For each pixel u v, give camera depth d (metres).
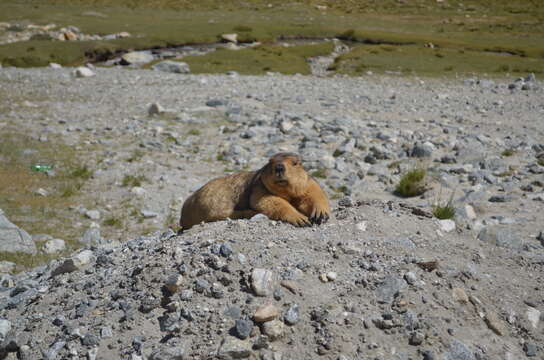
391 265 6.59
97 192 14.48
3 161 16.30
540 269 7.18
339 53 48.03
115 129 20.22
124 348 5.80
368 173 14.76
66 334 6.17
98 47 43.38
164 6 78.50
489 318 6.08
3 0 73.00
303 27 57.25
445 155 15.68
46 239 11.57
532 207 11.02
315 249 6.81
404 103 25.55
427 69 39.12
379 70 38.72
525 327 6.10
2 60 39.12
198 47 47.97
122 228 12.32
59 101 25.19
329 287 6.23
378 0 93.56
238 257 6.49
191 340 5.71
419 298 6.15
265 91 28.14
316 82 32.53
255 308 5.91
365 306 5.99
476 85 32.62
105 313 6.34
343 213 8.06
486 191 12.41
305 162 15.59
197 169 16.08
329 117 21.64
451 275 6.59
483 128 20.20
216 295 6.10
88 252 8.13
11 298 7.57
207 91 27.88
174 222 12.59
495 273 6.95
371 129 19.39
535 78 35.53
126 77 32.59
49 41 45.28
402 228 7.68
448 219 8.56
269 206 7.57
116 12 69.62
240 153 17.09
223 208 8.35
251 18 70.31
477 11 86.88
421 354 5.59
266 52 44.78
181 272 6.39
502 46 52.19
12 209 13.08
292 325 5.77
